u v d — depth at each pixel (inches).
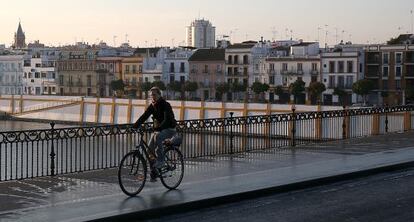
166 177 528.4
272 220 439.8
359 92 3978.8
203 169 656.4
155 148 526.6
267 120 905.5
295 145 905.5
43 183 564.7
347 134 1250.0
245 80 4768.7
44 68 5871.1
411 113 1368.1
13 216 423.2
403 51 4097.0
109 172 638.5
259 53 4746.6
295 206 491.2
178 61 5201.8
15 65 6092.5
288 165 689.6
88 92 5575.8
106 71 5502.0
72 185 553.6
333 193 550.9
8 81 6146.7
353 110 1070.4
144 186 542.9
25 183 565.0
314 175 611.8
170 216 456.4
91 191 522.3
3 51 6870.1
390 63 4151.1
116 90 5196.9
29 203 469.4
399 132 1141.7
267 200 518.9
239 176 607.8
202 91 4990.2
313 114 974.4
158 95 531.5
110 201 476.7
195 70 5049.2
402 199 519.8
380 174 670.5
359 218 445.4
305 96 4296.3
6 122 4284.0
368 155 782.5
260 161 722.8
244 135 1029.8
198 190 527.2
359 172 644.7
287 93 4458.7
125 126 716.0
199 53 5108.3
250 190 526.3
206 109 3255.4
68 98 4279.0
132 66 5378.9
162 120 530.0
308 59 4411.9
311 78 4404.5
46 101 4404.5
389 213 462.6
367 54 4256.9
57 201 477.7
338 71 4288.9
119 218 429.4
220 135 1023.6
